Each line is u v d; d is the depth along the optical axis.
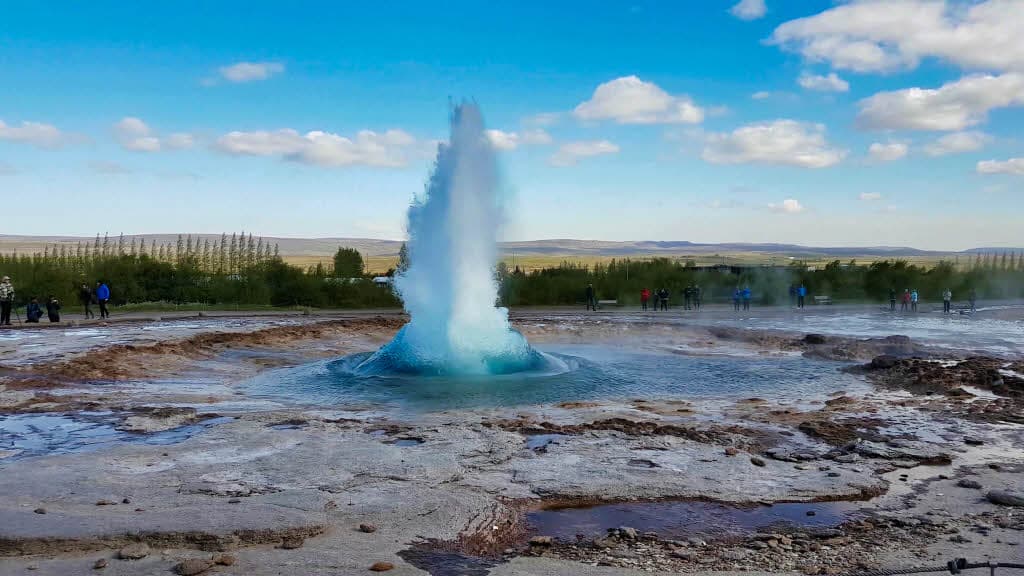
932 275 50.03
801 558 5.60
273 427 9.75
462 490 7.02
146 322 25.58
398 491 6.91
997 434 9.93
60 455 8.15
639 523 6.43
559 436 9.31
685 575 5.20
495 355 15.35
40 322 24.89
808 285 45.62
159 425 9.82
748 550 5.78
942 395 13.42
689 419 10.82
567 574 5.16
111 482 7.05
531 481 7.39
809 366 17.39
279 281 38.06
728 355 19.50
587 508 6.81
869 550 5.79
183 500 6.51
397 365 15.23
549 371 15.54
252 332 21.11
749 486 7.38
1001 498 7.07
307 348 20.31
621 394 13.39
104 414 10.53
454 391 13.31
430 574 5.11
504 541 5.93
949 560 5.52
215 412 10.92
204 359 17.27
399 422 10.22
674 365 17.28
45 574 4.98
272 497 6.57
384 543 5.66
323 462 7.90
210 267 68.31
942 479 7.86
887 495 7.32
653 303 38.25
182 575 4.97
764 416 11.12
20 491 6.70
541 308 37.03
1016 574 5.18
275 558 5.30
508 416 10.81
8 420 10.09
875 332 25.58
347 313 31.70
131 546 5.48
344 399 12.59
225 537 5.60
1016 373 15.37
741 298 40.84
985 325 28.78
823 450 8.98
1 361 14.76
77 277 35.69
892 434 9.82
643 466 8.00
